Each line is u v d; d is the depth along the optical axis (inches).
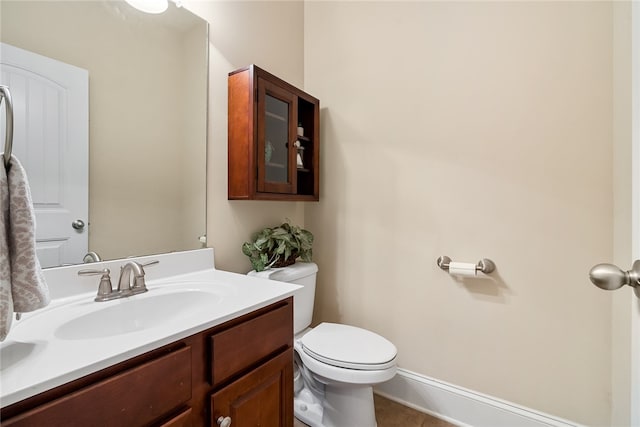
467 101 55.7
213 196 55.1
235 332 32.4
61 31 36.1
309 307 64.4
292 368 41.1
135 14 43.6
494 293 53.6
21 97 33.1
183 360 27.3
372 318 67.1
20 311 22.9
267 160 59.0
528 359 51.0
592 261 45.9
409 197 62.2
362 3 68.3
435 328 59.6
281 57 70.3
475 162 55.1
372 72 66.9
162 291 39.8
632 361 34.0
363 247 68.2
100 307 33.2
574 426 47.4
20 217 22.8
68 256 36.6
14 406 18.2
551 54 48.4
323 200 74.3
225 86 57.0
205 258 52.2
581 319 46.9
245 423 33.2
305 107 72.2
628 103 37.4
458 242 56.9
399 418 58.1
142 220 44.4
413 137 61.6
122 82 42.1
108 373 22.4
